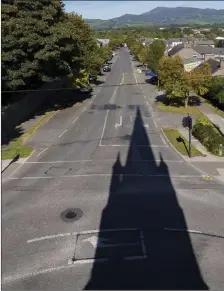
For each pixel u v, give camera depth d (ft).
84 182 70.33
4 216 56.95
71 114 131.34
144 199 62.85
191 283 40.93
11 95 127.03
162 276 42.22
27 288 40.32
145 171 75.92
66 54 134.82
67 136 102.94
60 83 175.01
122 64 336.29
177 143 94.94
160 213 57.82
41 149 91.25
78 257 46.11
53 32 119.85
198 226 53.78
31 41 112.06
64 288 40.29
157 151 89.15
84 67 174.09
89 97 164.86
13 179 72.02
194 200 62.49
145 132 106.63
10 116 112.16
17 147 92.53
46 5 126.41
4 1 114.93
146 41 449.48
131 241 49.75
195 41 352.28
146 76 240.53
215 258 45.73
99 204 61.00
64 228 53.36
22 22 111.75
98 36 571.28
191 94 165.58
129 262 44.96
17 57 111.86
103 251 47.39
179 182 70.23
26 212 58.29
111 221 55.36
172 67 135.23
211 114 131.23
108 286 40.57
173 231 52.39
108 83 208.64
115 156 85.46
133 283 41.01
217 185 69.05
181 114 131.03
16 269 43.73
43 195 64.64
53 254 46.78
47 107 142.61
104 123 117.70
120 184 69.31
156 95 169.17
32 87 137.59
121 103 151.33
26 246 48.67
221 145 85.81
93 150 90.17
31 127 112.68
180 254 46.62
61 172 75.61
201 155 85.56
